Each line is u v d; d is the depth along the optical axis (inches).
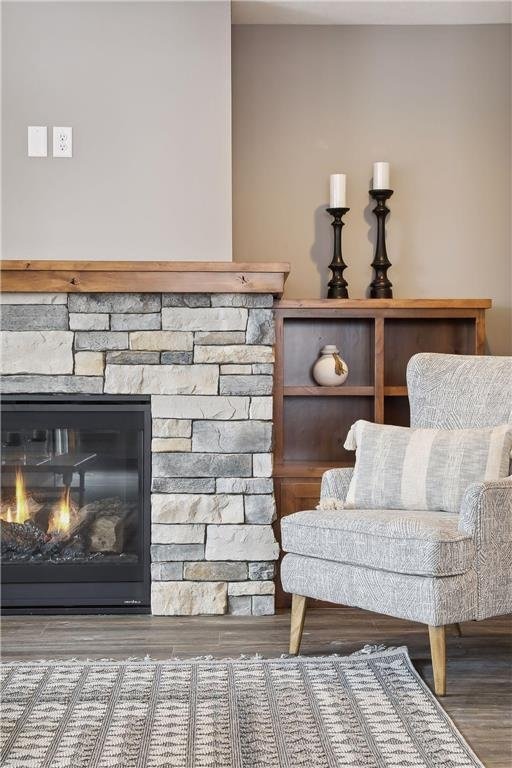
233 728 98.8
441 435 129.9
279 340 164.4
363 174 181.0
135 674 116.9
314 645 130.7
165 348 148.0
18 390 147.9
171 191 158.1
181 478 148.6
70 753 92.3
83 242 157.6
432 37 180.5
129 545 150.2
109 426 149.0
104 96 157.5
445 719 101.3
